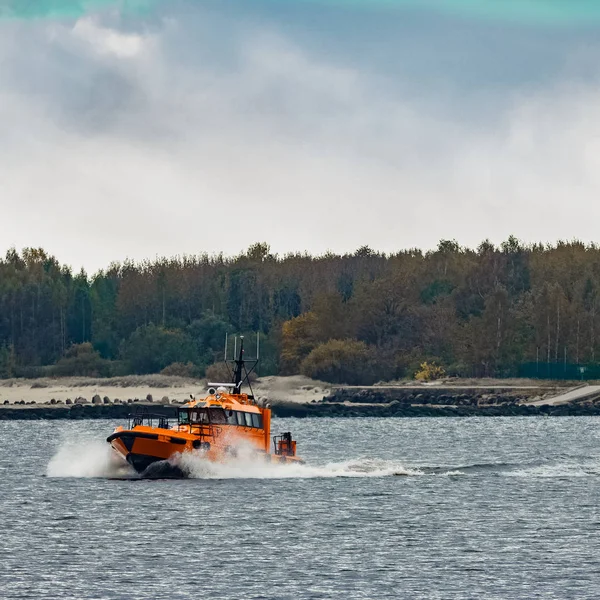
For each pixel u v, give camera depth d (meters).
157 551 164.75
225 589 143.62
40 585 144.75
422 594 142.38
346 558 161.62
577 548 169.88
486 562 159.88
